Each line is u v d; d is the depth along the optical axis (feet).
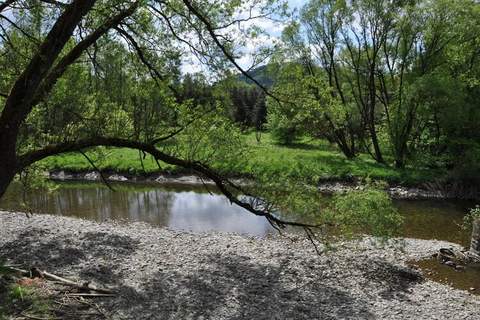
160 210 97.60
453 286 51.98
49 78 34.09
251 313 41.75
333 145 173.88
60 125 40.16
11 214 83.71
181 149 42.42
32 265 51.42
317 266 55.62
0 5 30.40
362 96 149.69
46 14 34.60
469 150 120.37
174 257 57.88
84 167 142.20
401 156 135.13
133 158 145.89
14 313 34.96
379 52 137.39
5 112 31.01
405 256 61.52
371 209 54.34
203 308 42.27
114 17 35.70
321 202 50.90
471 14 121.39
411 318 42.39
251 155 45.96
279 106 44.14
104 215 92.99
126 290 44.75
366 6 128.47
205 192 118.62
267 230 78.79
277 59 40.88
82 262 53.98
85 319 36.70
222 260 57.06
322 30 137.08
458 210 97.50
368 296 47.55
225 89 41.50
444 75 126.62
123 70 41.50
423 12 123.03
